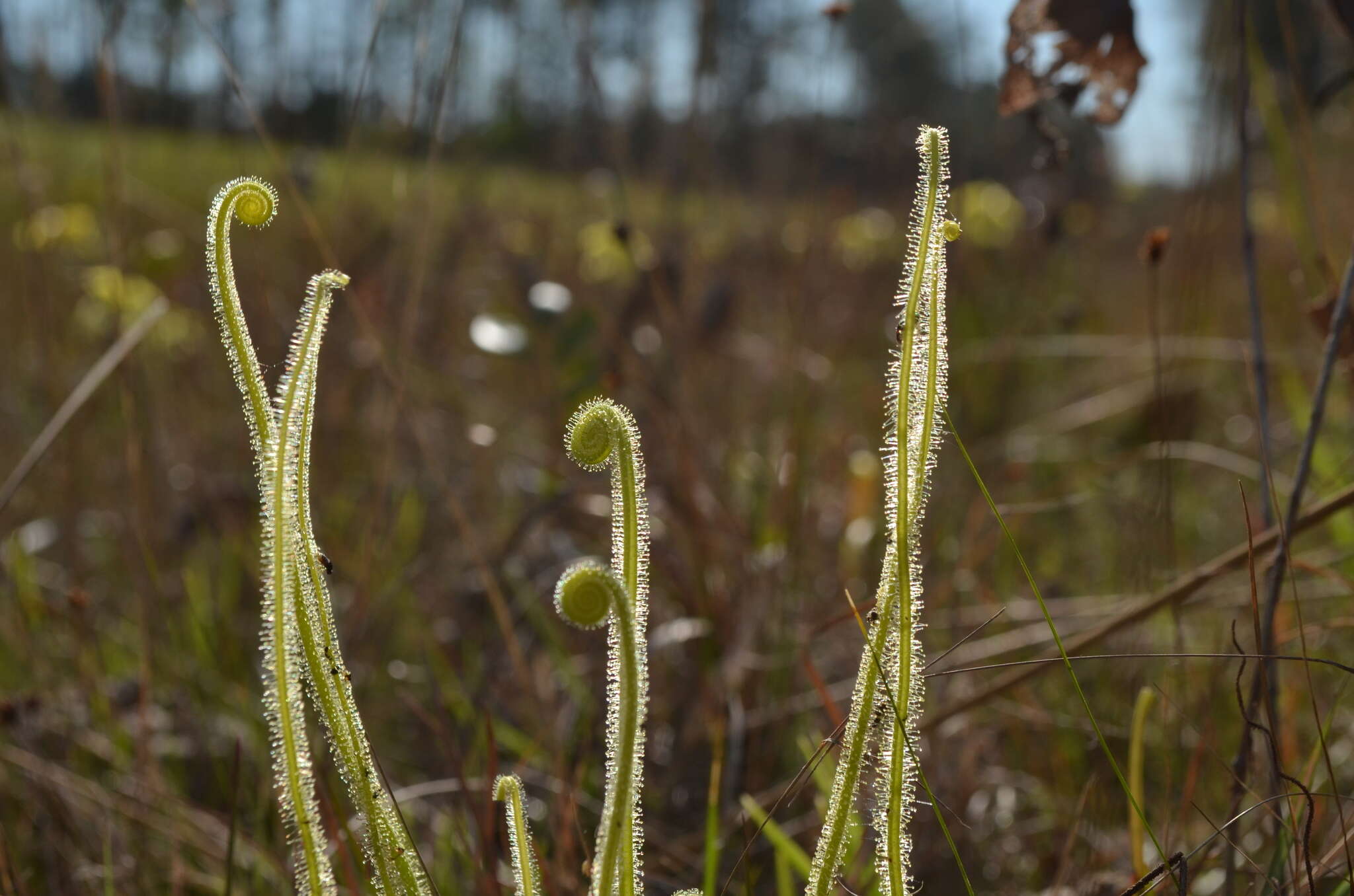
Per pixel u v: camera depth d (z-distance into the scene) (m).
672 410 0.97
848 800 0.36
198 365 1.29
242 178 0.35
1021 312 1.32
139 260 1.10
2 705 0.64
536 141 1.98
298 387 0.34
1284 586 0.73
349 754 0.36
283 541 0.34
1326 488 0.74
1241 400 1.21
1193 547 0.95
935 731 0.65
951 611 0.81
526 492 1.06
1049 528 1.01
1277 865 0.47
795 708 0.70
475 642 0.86
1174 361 0.96
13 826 0.62
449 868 0.54
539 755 0.69
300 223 1.30
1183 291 0.95
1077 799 0.63
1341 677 0.70
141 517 0.81
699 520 0.84
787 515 0.89
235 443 1.15
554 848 0.58
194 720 0.74
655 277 1.02
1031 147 1.34
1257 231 1.65
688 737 0.72
